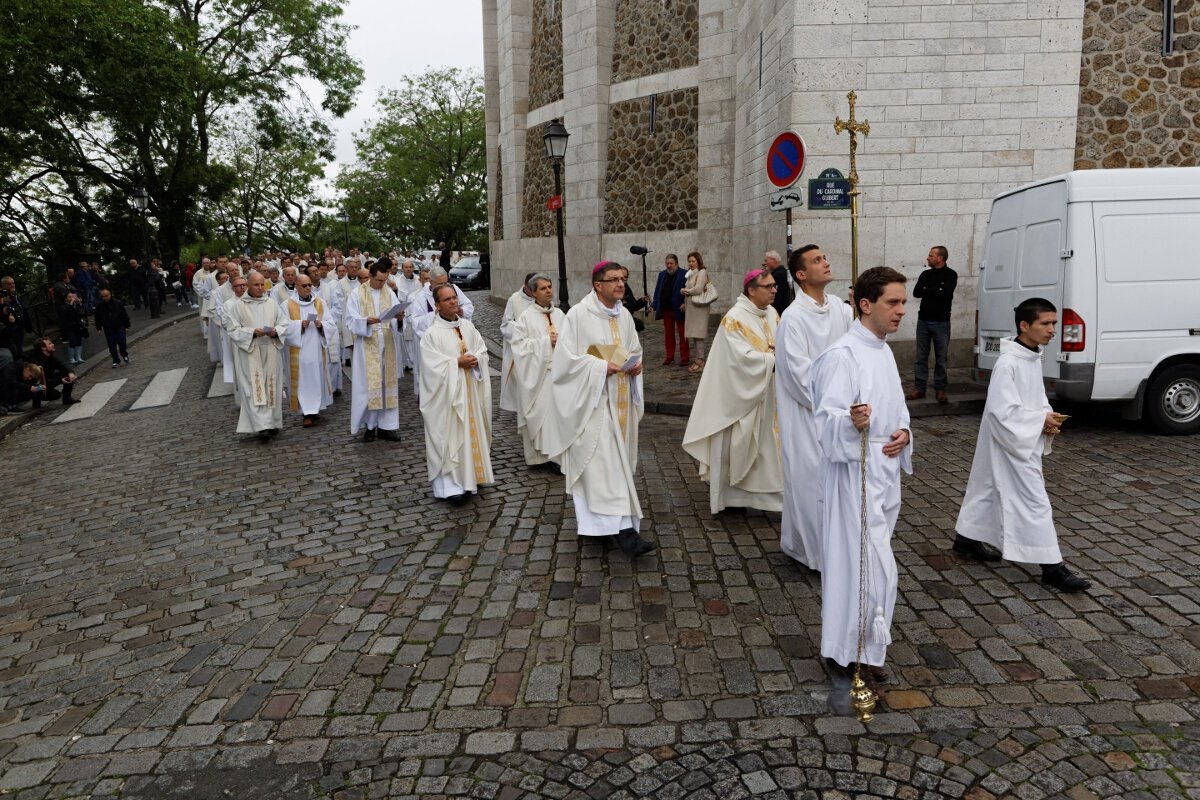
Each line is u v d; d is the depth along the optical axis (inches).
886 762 114.0
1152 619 152.9
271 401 347.3
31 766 122.2
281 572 196.7
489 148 957.8
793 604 167.2
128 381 535.5
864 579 125.6
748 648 149.0
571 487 197.9
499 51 874.1
